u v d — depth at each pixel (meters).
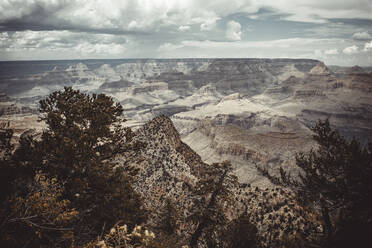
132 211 13.41
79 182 11.56
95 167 12.76
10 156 12.69
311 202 12.64
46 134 13.23
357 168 10.60
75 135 13.33
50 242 8.73
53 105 14.80
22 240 8.17
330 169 12.09
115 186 13.05
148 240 7.70
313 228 14.35
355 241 10.01
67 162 12.10
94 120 14.12
